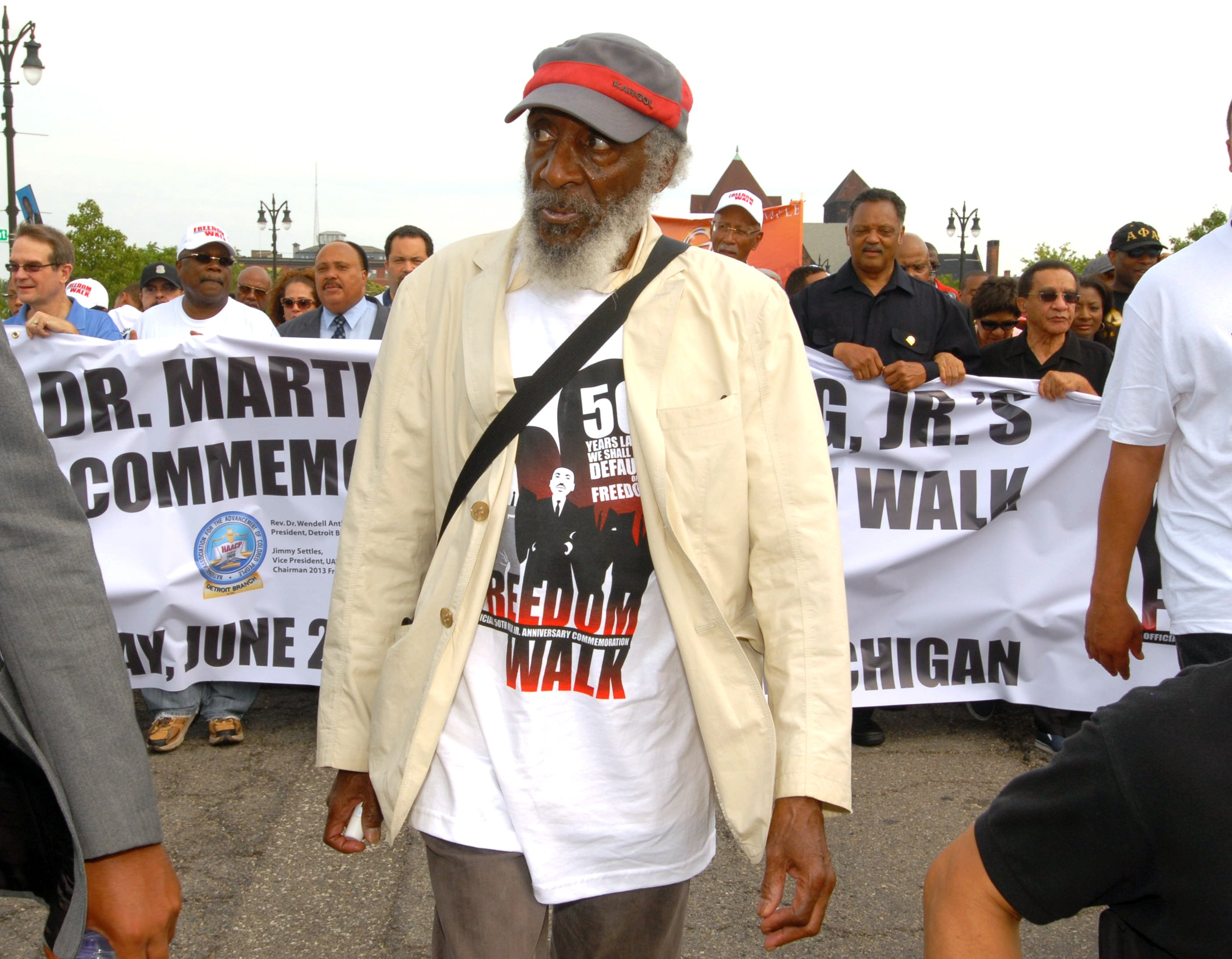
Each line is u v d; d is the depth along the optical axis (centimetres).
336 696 187
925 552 415
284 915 291
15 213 1609
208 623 411
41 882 138
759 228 570
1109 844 117
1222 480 231
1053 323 451
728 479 171
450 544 178
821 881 165
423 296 190
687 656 171
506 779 172
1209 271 237
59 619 134
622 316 176
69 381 404
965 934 127
